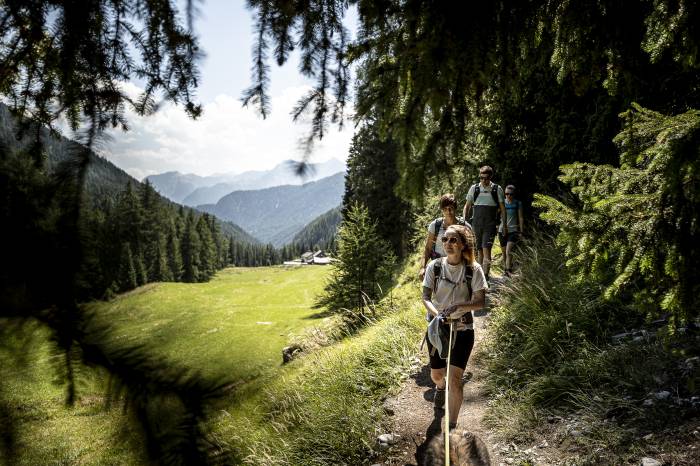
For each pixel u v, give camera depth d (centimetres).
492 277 797
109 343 147
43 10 183
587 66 257
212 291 4856
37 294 139
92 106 210
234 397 155
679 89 331
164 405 147
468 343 367
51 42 194
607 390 373
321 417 476
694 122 218
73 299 142
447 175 208
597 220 278
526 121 862
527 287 593
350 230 1709
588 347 434
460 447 362
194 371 161
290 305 3775
